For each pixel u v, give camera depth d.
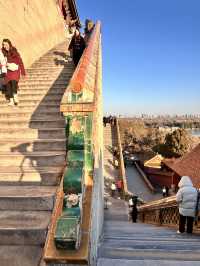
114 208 19.66
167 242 5.74
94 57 6.71
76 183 3.42
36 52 14.71
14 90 7.60
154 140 68.56
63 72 10.96
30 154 5.54
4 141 5.88
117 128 32.72
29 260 3.50
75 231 3.08
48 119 6.90
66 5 25.34
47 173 4.94
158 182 37.03
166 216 10.45
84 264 3.06
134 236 7.10
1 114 7.07
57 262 3.06
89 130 4.07
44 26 16.80
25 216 4.09
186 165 18.52
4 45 8.19
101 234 7.39
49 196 4.30
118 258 4.23
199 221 7.62
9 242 3.78
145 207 13.54
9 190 4.63
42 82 9.55
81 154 3.69
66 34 25.44
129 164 46.25
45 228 3.79
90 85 4.16
